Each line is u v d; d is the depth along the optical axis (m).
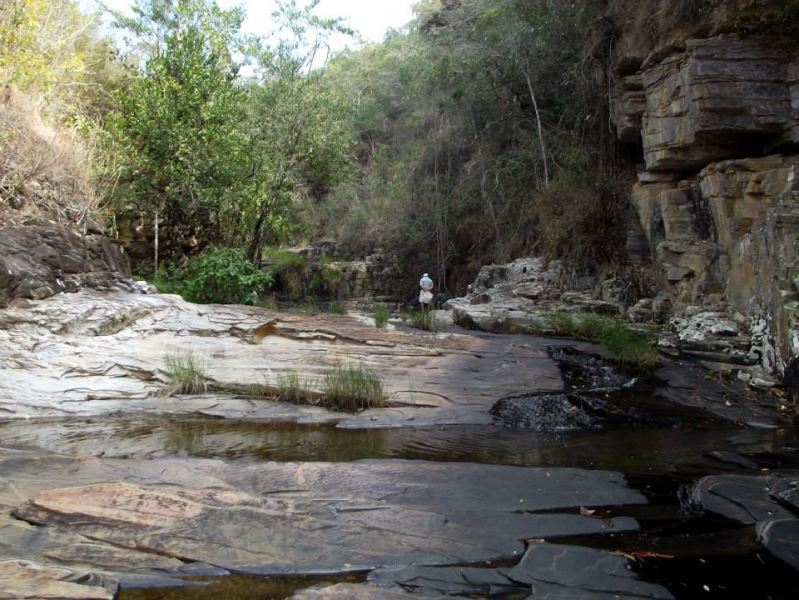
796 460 4.95
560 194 16.28
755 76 10.57
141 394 6.93
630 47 13.62
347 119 19.52
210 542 3.18
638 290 13.16
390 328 11.23
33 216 9.62
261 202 15.45
